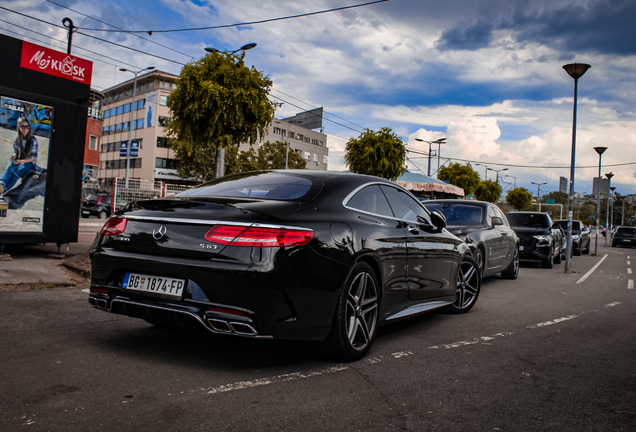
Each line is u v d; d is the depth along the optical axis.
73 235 8.59
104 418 2.32
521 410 2.71
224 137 10.95
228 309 2.84
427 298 4.67
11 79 7.75
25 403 2.45
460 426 2.45
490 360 3.72
